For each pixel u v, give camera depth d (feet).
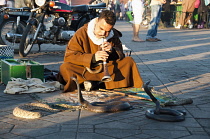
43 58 29.30
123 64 17.52
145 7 68.59
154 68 24.52
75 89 17.57
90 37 17.71
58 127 11.89
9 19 31.86
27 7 32.27
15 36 30.58
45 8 29.58
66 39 31.01
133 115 13.28
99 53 16.69
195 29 64.59
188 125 12.09
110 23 16.85
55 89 17.67
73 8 33.45
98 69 17.53
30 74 18.22
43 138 10.84
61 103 14.89
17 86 17.13
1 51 20.80
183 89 18.07
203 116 13.16
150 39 43.27
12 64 18.35
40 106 14.17
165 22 70.64
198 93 17.06
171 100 15.21
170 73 22.61
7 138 10.87
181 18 66.44
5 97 16.21
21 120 12.69
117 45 18.48
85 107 14.28
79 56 17.43
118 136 11.03
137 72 17.53
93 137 10.93
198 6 64.90
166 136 11.03
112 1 115.55
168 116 12.52
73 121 12.56
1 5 66.03
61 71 17.98
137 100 15.61
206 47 36.24
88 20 35.27
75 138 10.84
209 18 68.95
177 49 34.96
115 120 12.67
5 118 12.94
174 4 69.10
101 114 13.44
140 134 11.21
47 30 30.58
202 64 26.04
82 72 17.65
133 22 43.01
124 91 17.20
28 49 29.58
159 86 18.90
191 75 21.86
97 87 17.84
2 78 19.58
